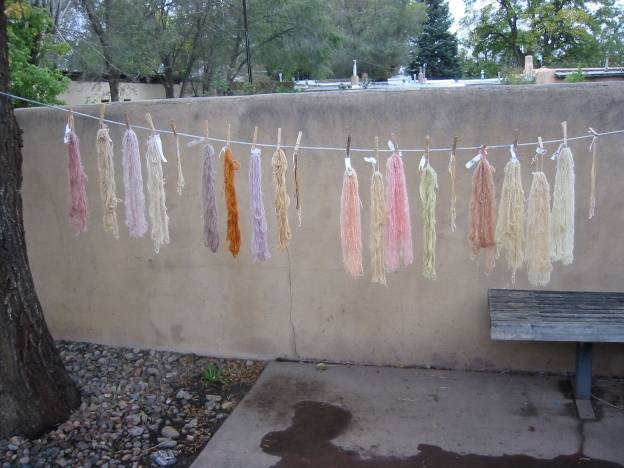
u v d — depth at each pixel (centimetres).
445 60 4356
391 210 325
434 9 4344
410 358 416
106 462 319
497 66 3488
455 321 403
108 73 1340
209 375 412
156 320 454
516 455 312
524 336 327
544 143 355
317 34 1897
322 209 408
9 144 324
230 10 1658
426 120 381
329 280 417
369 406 368
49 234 461
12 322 330
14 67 672
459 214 387
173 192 429
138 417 362
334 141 397
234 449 328
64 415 357
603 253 375
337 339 425
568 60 3244
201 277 438
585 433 330
